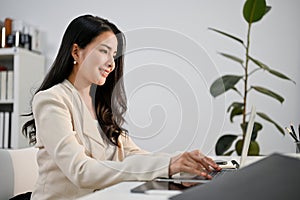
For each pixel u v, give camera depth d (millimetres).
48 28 3447
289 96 2949
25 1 3500
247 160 1391
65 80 1260
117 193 676
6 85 3188
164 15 3209
